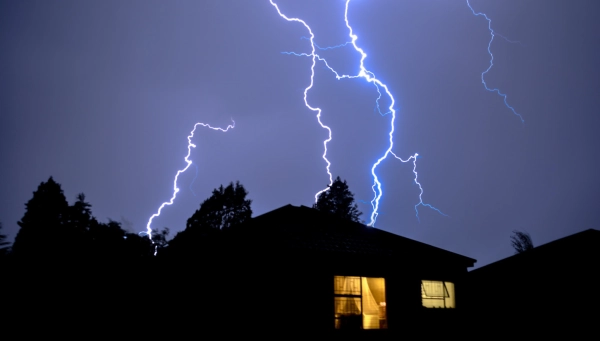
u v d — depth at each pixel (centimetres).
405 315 1084
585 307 1203
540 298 1284
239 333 945
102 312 893
